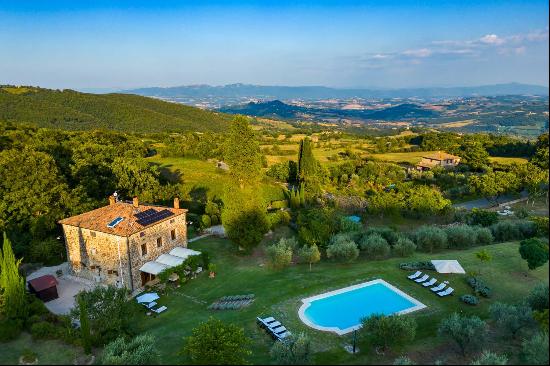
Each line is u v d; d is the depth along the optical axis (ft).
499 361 73.00
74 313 99.35
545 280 124.47
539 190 248.52
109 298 100.89
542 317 78.23
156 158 387.14
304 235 169.89
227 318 108.47
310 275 136.46
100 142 299.17
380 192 271.90
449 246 164.86
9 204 163.43
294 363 80.89
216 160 398.01
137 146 351.67
